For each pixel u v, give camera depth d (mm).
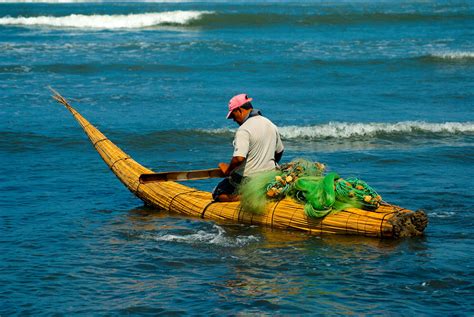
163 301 15984
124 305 15758
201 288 16781
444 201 24734
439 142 36125
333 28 92562
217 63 62094
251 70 59250
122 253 19453
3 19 96688
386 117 42219
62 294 16438
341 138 37156
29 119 39719
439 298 16031
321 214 20859
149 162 31781
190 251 19641
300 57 66125
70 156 32594
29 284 17047
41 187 27203
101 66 59375
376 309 15422
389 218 20250
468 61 65375
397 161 31641
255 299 16047
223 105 45156
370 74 58656
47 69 57781
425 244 19953
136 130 37562
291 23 95750
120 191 26984
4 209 24047
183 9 127125
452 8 125812
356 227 20484
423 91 51375
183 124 39438
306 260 18703
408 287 16719
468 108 45250
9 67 57875
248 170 22172
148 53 67438
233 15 97250
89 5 138000
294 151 34031
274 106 45344
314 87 52688
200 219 22953
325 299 16000
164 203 24125
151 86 51625
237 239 20688
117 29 91312
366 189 21156
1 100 45125
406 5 137625
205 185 27656
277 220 21625
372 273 17656
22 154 32719
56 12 115625
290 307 15555
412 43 77750
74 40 77125
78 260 18844
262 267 18234
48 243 20359
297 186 21562
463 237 20609
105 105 44438
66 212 23859
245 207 22047
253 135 21875
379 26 95500
